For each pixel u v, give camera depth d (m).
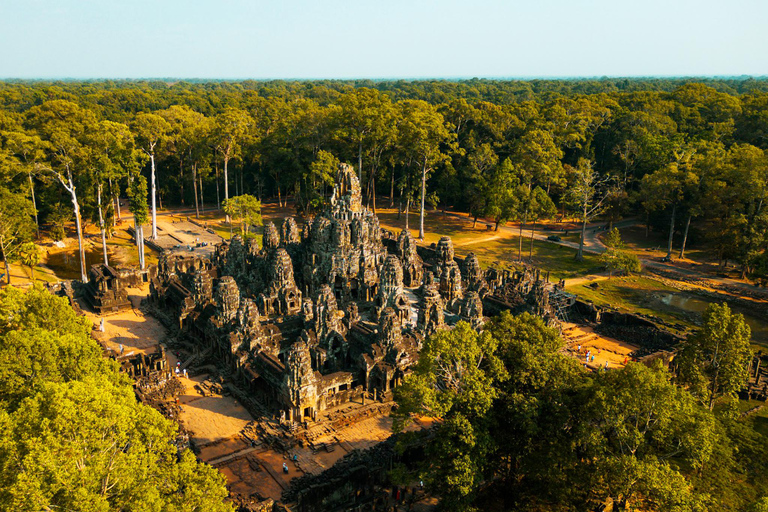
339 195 90.44
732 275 110.81
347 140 150.00
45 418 33.22
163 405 60.19
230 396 65.00
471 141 157.50
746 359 56.00
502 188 130.62
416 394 44.12
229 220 143.50
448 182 151.75
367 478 48.91
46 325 55.91
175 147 156.88
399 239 99.19
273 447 55.69
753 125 162.12
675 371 71.00
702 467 41.59
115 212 146.88
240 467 52.56
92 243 125.75
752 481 42.97
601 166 171.62
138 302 92.38
